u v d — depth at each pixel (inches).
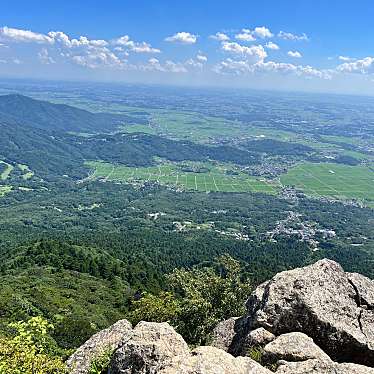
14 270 5639.8
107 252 7411.4
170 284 2192.4
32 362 792.3
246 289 2004.2
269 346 842.8
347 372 709.3
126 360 778.2
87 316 4094.5
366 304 1000.2
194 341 1738.4
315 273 1038.4
